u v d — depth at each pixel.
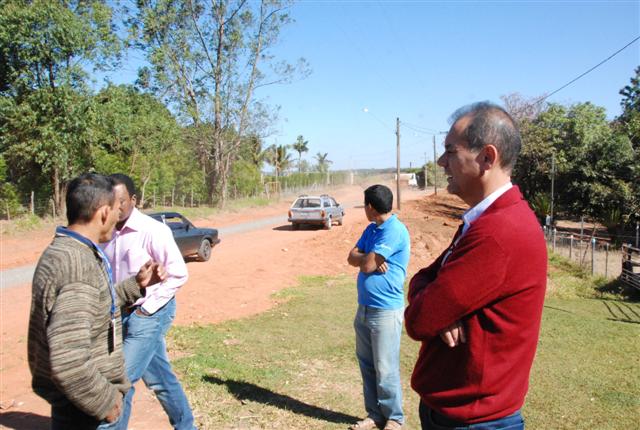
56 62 19.33
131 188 3.38
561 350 6.84
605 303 10.59
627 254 12.73
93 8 21.53
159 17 28.89
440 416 1.87
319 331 7.18
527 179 28.59
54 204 21.12
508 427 1.75
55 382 2.00
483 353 1.72
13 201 19.62
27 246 15.72
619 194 23.50
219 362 5.49
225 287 10.22
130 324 3.24
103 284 2.27
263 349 6.20
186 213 27.27
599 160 24.98
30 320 2.17
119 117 22.64
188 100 31.31
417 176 83.19
